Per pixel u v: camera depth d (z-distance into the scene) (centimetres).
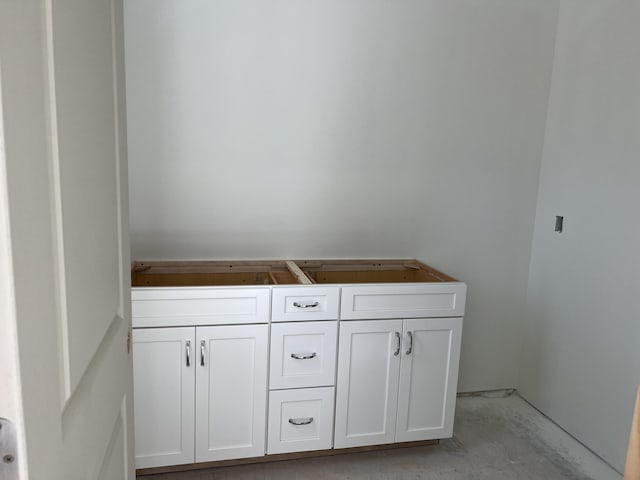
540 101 290
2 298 44
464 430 271
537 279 299
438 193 284
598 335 251
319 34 252
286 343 221
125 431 108
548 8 281
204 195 252
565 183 277
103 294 85
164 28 234
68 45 62
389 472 232
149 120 239
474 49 274
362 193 272
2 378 45
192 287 208
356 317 226
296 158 260
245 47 245
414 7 262
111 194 92
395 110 269
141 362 208
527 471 236
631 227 233
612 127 245
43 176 52
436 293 234
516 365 312
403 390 238
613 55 245
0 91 41
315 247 271
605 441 246
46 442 53
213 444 221
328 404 230
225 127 249
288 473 227
